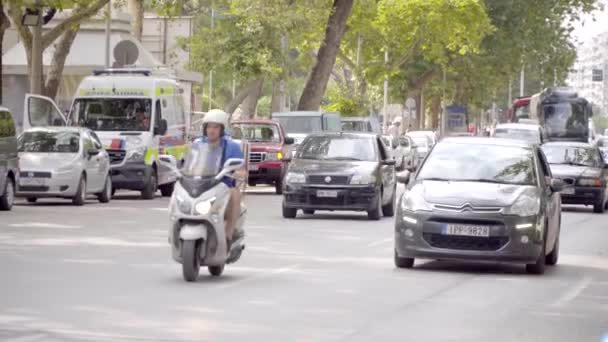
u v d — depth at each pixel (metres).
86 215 33.59
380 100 104.19
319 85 65.00
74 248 24.36
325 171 33.69
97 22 61.69
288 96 117.00
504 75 104.00
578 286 20.11
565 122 91.62
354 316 15.98
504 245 21.12
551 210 22.55
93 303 16.67
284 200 34.09
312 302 17.22
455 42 90.19
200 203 19.22
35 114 42.88
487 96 108.38
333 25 65.06
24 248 24.20
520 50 98.19
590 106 92.00
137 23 65.19
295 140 56.00
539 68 100.38
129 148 41.97
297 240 27.27
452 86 105.69
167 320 15.30
